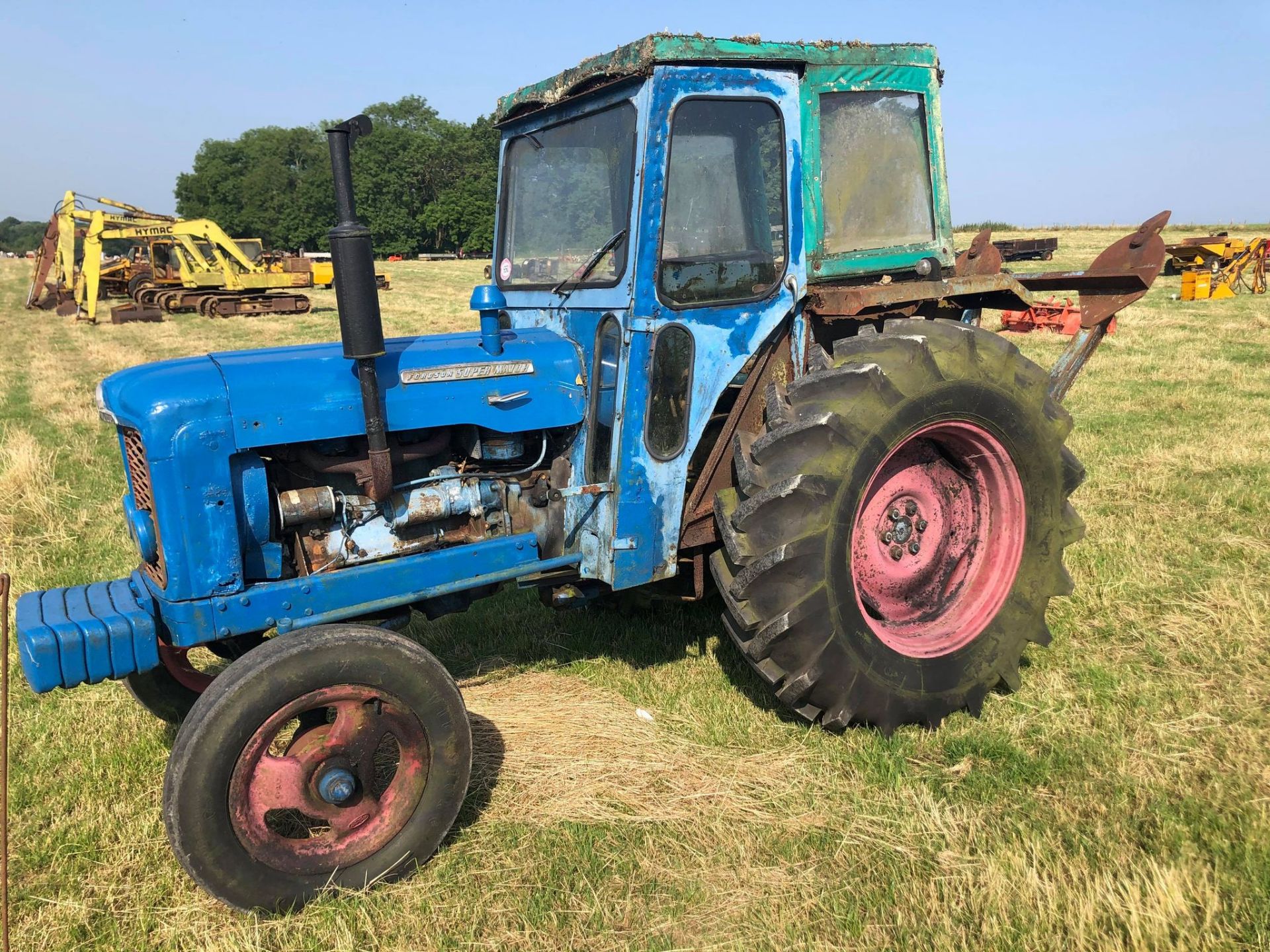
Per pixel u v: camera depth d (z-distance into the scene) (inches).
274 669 97.6
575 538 134.7
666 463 128.8
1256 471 251.8
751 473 126.0
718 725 140.5
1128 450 281.1
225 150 3383.4
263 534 113.9
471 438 132.6
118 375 120.6
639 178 118.8
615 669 161.6
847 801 120.3
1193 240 811.4
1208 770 119.0
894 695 131.0
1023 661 154.2
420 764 108.1
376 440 110.7
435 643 175.0
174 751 96.0
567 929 100.3
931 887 101.7
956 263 189.6
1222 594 169.8
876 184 147.1
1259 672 144.0
